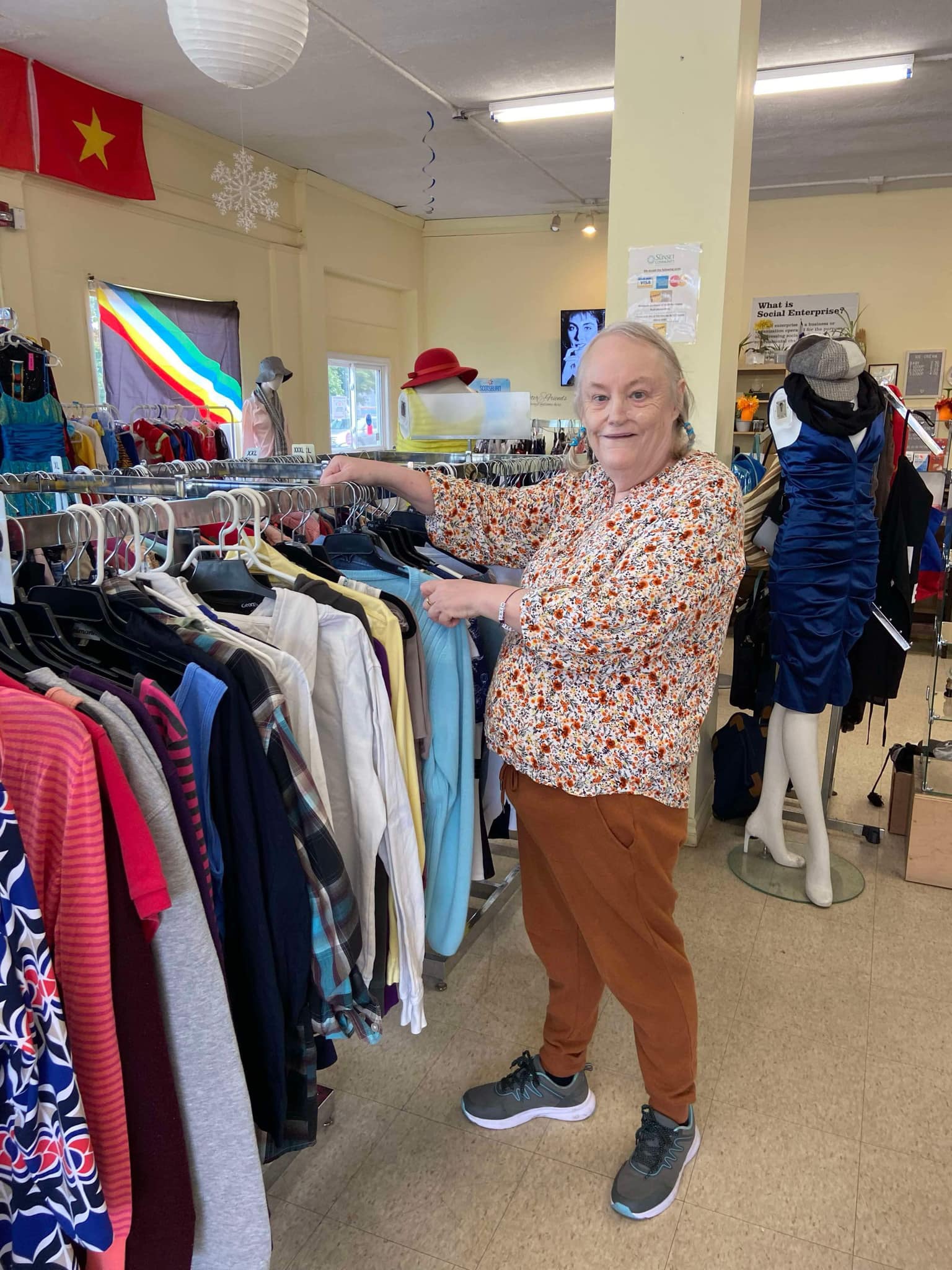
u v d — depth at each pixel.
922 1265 1.45
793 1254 1.47
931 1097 1.82
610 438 1.31
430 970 2.18
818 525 2.36
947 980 2.21
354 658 1.23
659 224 2.60
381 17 4.27
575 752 1.35
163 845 0.90
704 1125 1.75
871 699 2.89
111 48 4.54
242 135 6.01
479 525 1.64
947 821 2.64
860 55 4.73
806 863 2.79
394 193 7.66
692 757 1.42
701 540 1.24
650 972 1.48
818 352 2.28
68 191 5.07
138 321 5.61
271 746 1.06
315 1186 1.61
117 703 0.89
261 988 1.08
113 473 2.09
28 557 1.41
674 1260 1.46
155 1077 0.90
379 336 8.48
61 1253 0.86
